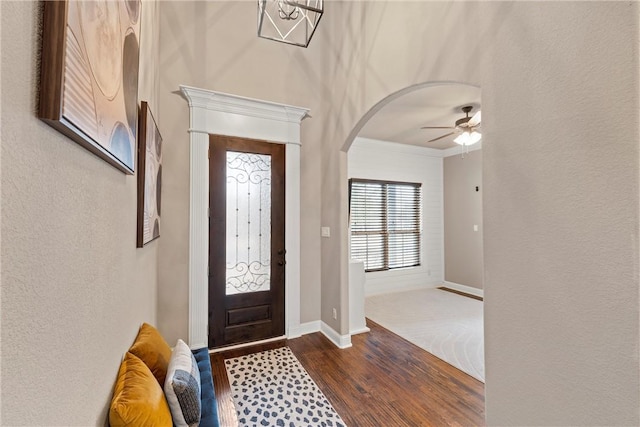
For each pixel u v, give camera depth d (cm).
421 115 376
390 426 177
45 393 60
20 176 51
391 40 222
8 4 48
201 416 136
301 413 188
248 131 294
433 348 283
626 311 72
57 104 59
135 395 99
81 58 69
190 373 140
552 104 89
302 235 323
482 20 113
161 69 263
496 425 104
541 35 92
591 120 79
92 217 87
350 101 276
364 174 498
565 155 85
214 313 281
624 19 73
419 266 547
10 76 48
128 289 134
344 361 257
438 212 565
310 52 331
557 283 87
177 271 265
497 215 105
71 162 72
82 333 79
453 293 509
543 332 90
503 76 104
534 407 92
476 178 505
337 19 300
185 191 270
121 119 104
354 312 325
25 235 53
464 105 342
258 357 264
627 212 72
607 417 75
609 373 75
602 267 77
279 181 310
